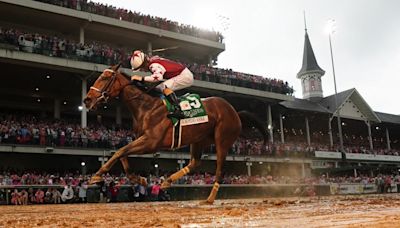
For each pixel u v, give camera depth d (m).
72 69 29.50
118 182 22.72
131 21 35.03
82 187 21.28
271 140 40.56
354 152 48.31
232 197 27.39
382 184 39.22
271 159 38.03
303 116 47.84
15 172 28.47
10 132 25.36
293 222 4.14
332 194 33.41
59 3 31.17
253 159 36.75
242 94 38.06
